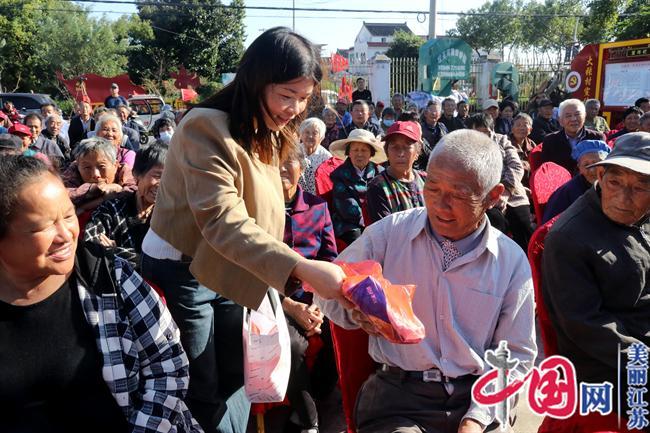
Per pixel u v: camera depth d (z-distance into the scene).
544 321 2.26
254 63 1.75
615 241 2.13
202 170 1.71
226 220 1.64
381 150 4.27
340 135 8.28
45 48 35.22
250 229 1.61
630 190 2.06
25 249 1.42
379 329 1.49
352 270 1.61
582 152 3.35
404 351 1.92
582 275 2.10
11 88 36.12
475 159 1.72
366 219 3.64
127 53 37.97
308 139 5.18
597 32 28.14
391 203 3.50
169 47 36.09
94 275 1.59
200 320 2.12
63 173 3.57
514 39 44.75
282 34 1.76
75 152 3.43
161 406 1.66
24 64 35.62
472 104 17.14
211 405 2.19
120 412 1.64
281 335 2.18
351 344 2.10
